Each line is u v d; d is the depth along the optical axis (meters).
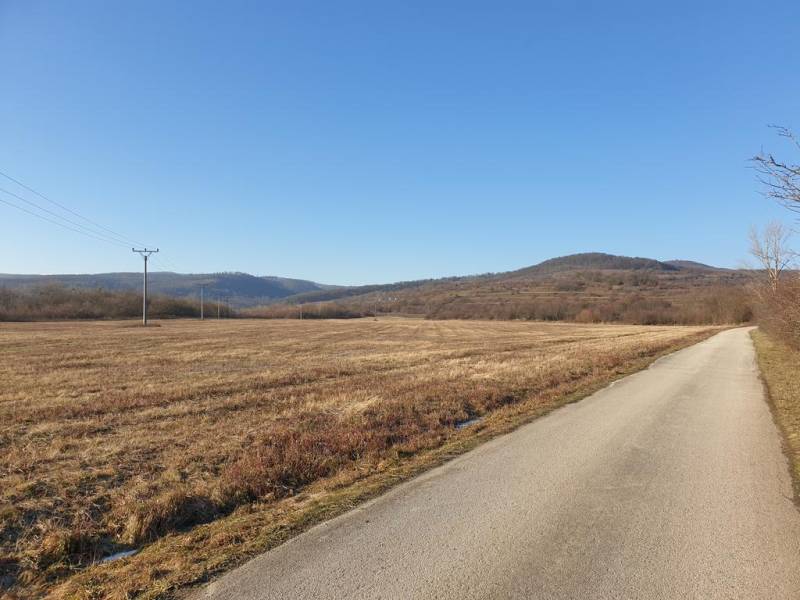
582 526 5.53
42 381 17.36
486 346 35.16
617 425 10.72
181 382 17.08
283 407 12.65
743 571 4.55
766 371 20.92
